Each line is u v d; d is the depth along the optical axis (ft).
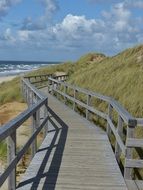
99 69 73.36
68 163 27.58
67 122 45.60
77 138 36.37
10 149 19.19
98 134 38.68
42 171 25.49
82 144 33.86
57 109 57.00
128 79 51.80
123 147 24.38
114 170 26.17
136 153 31.19
